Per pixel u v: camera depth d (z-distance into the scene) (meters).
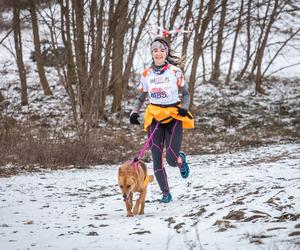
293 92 28.78
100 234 4.84
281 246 3.40
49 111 21.72
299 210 4.76
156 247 3.95
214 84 29.89
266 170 9.77
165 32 7.19
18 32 23.14
